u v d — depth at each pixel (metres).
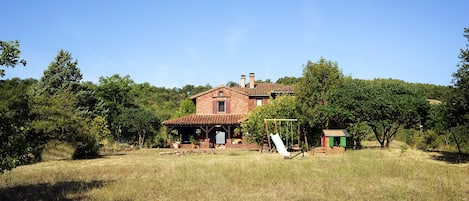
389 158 22.19
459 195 11.01
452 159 21.78
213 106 42.19
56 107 25.50
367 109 28.41
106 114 50.34
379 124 28.84
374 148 31.23
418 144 31.52
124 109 52.84
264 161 21.47
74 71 47.69
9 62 8.47
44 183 14.12
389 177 14.55
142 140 46.72
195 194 11.44
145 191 11.94
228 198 10.81
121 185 13.19
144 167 19.06
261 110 31.88
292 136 30.28
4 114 8.82
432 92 52.62
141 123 45.69
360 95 29.12
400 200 10.34
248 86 46.09
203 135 42.44
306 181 13.67
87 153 28.03
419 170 16.28
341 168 17.03
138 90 78.56
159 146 44.31
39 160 24.97
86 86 48.22
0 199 11.16
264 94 41.31
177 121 39.75
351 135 32.91
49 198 11.22
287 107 31.30
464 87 18.67
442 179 13.94
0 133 8.48
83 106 47.16
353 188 12.20
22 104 10.01
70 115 26.12
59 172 17.31
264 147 33.09
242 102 41.91
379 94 28.81
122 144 43.09
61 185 13.52
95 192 11.91
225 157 25.62
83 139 26.77
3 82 9.05
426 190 11.78
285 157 23.80
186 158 25.33
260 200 10.53
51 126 23.84
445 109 19.86
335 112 29.83
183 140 42.72
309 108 31.73
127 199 10.80
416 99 27.47
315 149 28.84
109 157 27.77
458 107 18.77
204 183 13.53
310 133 34.47
